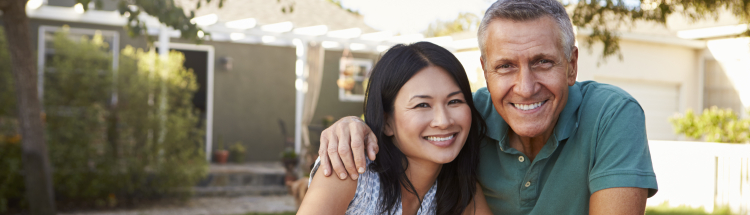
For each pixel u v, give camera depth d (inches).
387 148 59.9
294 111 443.5
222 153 408.2
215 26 317.4
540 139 63.4
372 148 56.2
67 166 261.0
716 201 241.4
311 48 363.3
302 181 221.6
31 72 216.5
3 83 259.0
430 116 57.2
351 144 55.0
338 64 449.4
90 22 336.5
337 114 448.8
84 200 277.6
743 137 319.0
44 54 327.9
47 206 222.5
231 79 421.4
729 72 389.7
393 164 59.5
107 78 273.1
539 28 54.5
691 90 406.9
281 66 438.9
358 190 58.2
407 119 57.3
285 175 345.1
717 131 326.0
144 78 280.2
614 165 55.4
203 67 426.9
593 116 60.1
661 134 398.0
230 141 421.1
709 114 335.3
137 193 285.0
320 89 441.7
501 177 68.0
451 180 66.8
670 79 395.9
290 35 348.5
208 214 262.4
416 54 57.7
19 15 208.4
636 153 55.3
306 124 363.9
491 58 57.3
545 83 55.6
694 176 248.4
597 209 56.3
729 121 331.3
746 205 232.4
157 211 266.8
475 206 70.3
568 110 60.8
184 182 290.2
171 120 285.6
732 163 236.8
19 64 213.5
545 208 64.7
